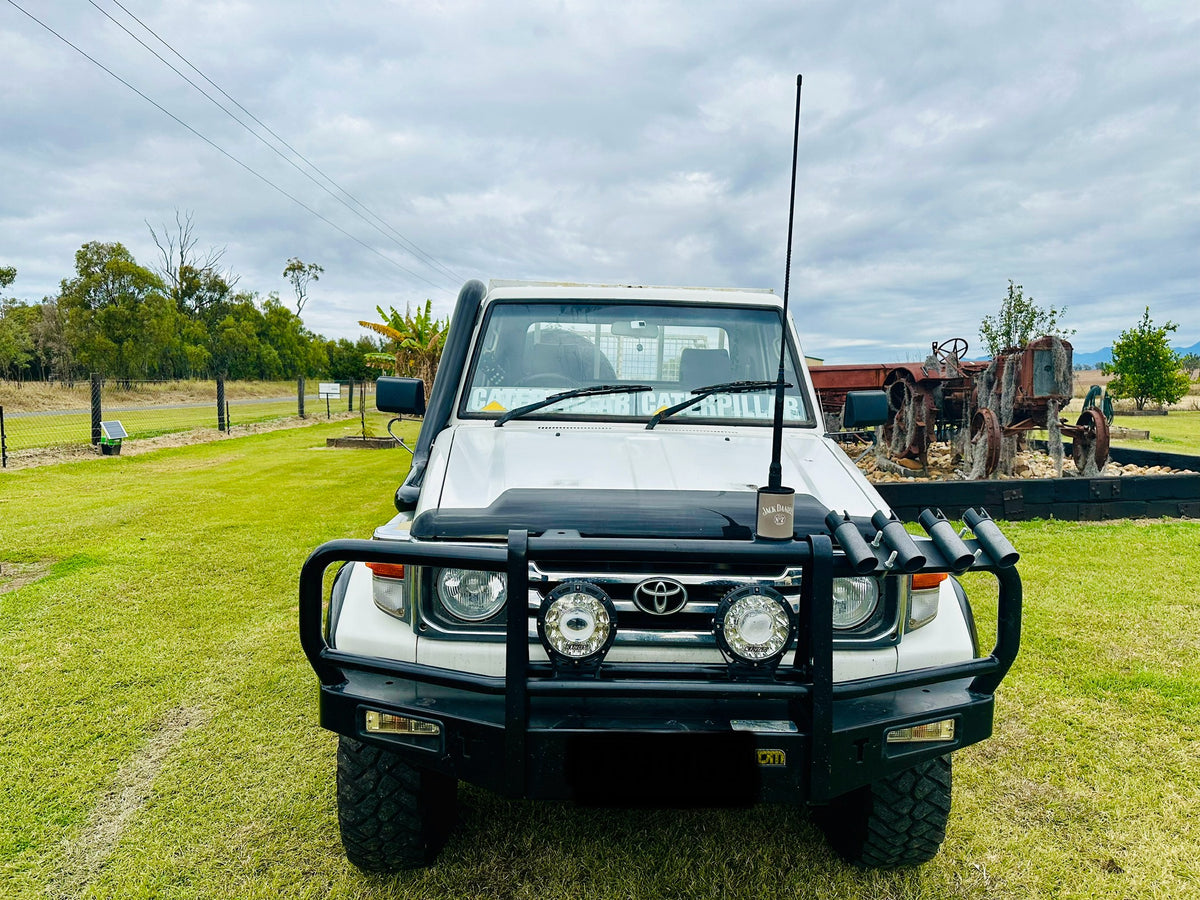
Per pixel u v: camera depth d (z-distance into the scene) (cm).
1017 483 791
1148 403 2833
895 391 1162
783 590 213
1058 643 460
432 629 219
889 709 211
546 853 270
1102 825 287
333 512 874
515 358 348
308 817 290
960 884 256
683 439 304
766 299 367
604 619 193
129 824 285
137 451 1513
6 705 380
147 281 5838
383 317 2339
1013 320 1766
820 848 274
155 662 434
